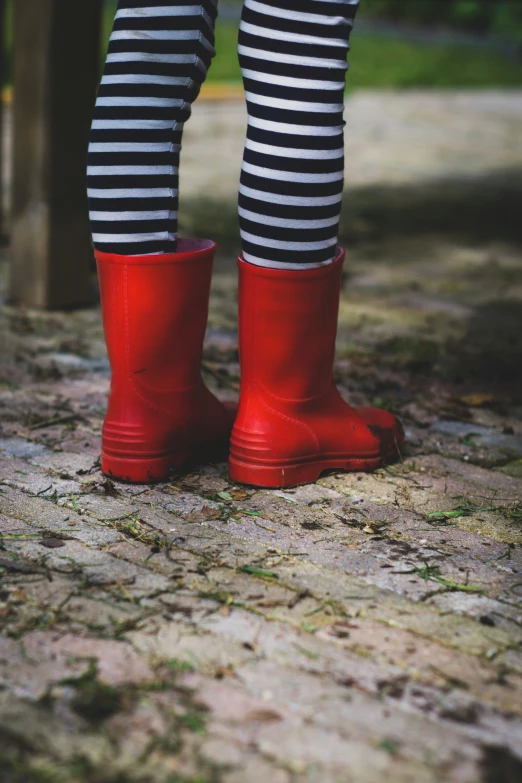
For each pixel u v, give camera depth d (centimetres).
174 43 160
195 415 182
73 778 101
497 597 141
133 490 174
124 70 162
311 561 149
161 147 165
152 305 169
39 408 215
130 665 120
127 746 106
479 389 240
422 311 308
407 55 1264
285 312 169
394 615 134
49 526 158
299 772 103
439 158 627
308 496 175
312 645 126
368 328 288
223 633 128
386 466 190
